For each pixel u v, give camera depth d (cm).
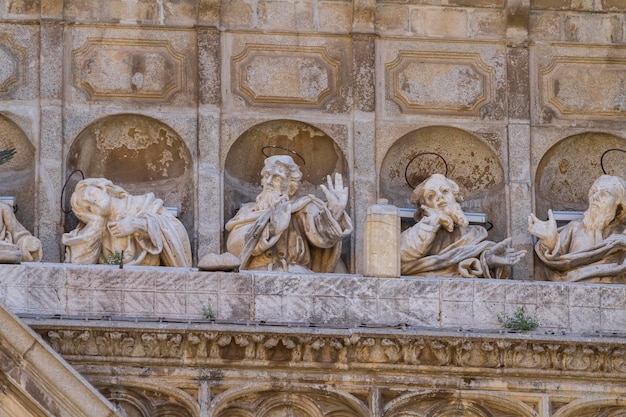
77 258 3553
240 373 3338
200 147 3681
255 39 3738
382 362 3359
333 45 3750
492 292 3425
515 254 3584
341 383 3353
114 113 3694
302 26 3753
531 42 3778
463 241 3600
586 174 3766
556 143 3750
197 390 3328
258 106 3716
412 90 3747
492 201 3728
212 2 3725
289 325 3359
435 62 3759
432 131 3747
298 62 3738
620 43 3791
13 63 3697
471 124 3744
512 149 3738
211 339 3328
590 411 3384
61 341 3316
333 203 3581
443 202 3619
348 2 3766
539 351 3372
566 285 3441
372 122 3722
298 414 3347
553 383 3378
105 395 3312
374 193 3688
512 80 3759
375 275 3412
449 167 3747
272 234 3538
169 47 3728
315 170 3722
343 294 3400
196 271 3391
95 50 3716
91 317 3350
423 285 3416
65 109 3688
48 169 3656
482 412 3369
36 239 3575
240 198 3694
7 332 3144
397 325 3394
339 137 3716
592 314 3434
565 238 3625
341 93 3734
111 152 3706
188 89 3716
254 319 3378
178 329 3325
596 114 3769
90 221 3569
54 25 3709
